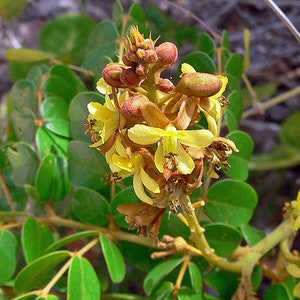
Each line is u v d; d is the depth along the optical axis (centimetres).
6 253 16
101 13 30
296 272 15
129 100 11
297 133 24
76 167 16
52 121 17
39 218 17
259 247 15
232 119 16
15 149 18
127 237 16
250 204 16
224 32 18
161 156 11
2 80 30
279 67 28
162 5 29
